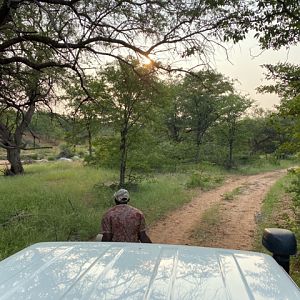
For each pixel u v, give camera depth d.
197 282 1.77
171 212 15.29
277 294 1.68
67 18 10.52
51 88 11.91
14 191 17.28
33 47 11.60
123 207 5.82
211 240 11.32
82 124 16.67
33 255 2.18
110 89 16.00
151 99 16.48
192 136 43.69
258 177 34.78
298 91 10.98
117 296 1.57
